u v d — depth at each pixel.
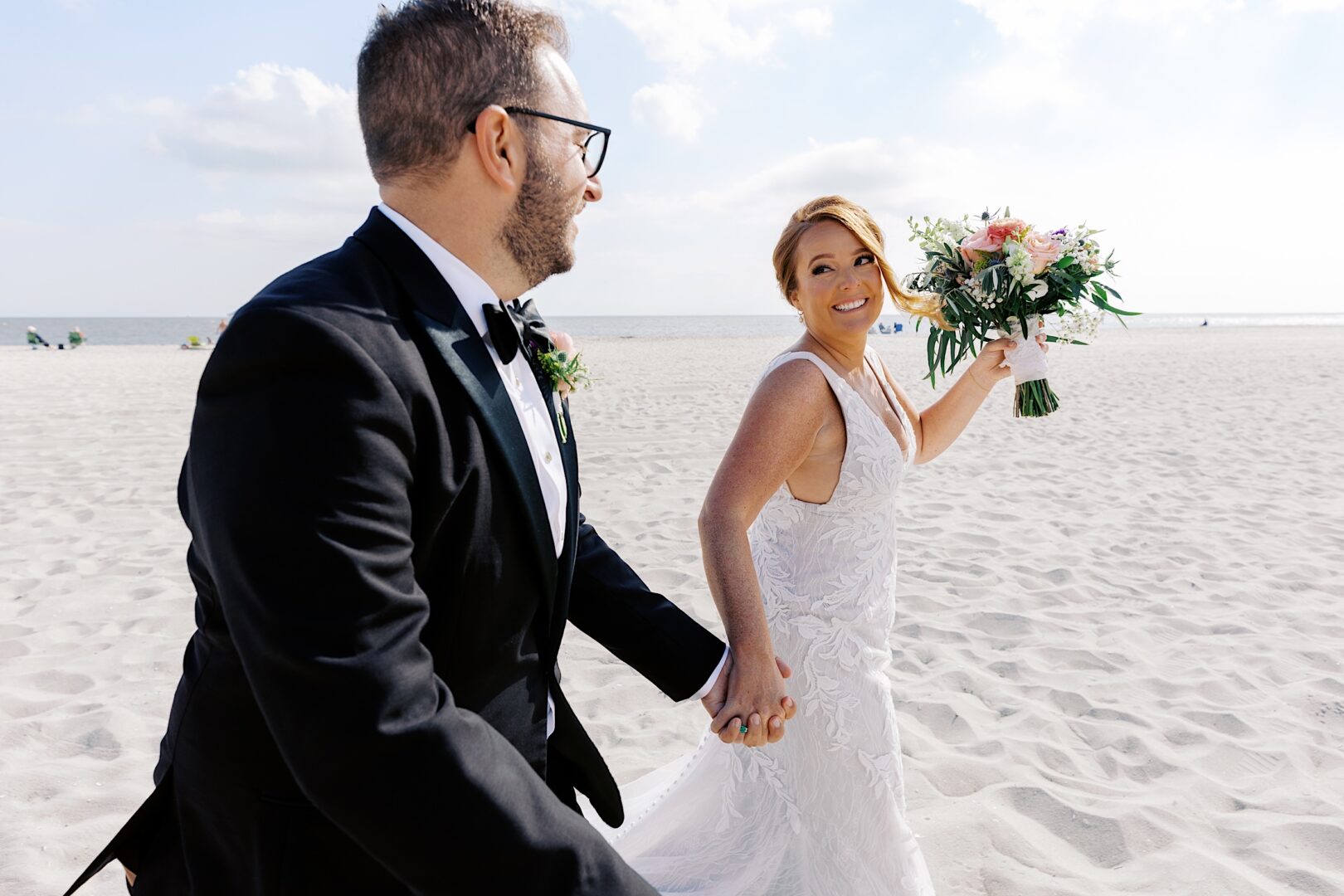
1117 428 10.39
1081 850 2.70
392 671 0.82
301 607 0.80
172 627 4.36
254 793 1.01
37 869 2.55
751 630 1.71
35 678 3.80
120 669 3.89
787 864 2.14
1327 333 38.50
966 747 3.28
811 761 2.10
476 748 0.86
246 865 1.03
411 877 0.81
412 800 0.80
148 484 7.38
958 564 5.39
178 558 5.41
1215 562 5.39
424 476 0.99
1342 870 2.58
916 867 2.13
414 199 1.11
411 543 0.91
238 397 0.87
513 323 1.14
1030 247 2.51
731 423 10.91
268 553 0.81
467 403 1.05
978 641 4.25
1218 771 3.13
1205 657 4.04
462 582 1.05
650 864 2.27
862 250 2.12
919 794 2.96
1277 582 4.99
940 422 2.68
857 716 2.08
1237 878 2.52
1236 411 11.59
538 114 1.11
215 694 1.02
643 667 1.54
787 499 2.14
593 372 19.09
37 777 3.03
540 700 1.22
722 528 1.85
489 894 0.82
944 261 2.64
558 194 1.15
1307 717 3.48
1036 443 9.48
